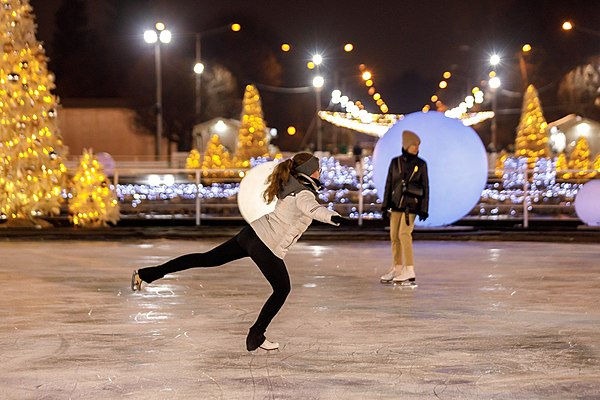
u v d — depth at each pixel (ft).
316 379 26.40
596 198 77.56
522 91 273.54
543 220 84.28
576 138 236.43
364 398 24.41
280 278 29.01
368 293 42.93
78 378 26.58
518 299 41.04
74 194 78.95
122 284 45.93
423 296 41.96
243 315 36.81
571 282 46.83
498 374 26.94
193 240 72.38
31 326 34.50
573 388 25.40
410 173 45.85
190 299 40.96
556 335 32.68
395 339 31.96
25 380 26.35
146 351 30.09
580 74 258.78
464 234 72.18
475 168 71.41
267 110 323.57
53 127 78.59
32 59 77.46
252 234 29.07
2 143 76.59
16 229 74.84
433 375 26.86
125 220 84.94
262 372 27.20
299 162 28.94
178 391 25.13
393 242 46.52
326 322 35.22
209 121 252.62
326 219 27.81
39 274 50.14
